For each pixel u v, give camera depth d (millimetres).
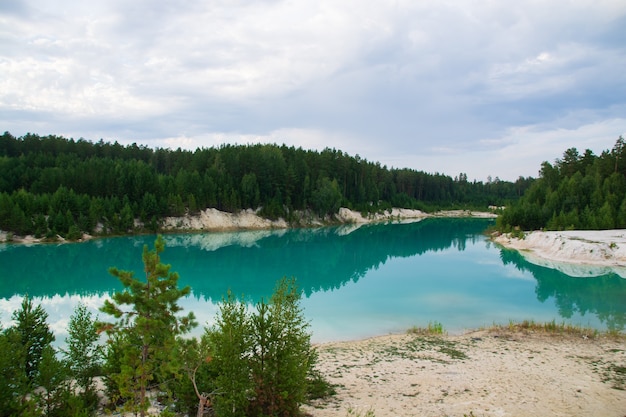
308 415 14672
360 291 41188
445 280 46875
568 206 89688
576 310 33719
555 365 21109
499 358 22375
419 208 182625
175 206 101375
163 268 12070
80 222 82875
